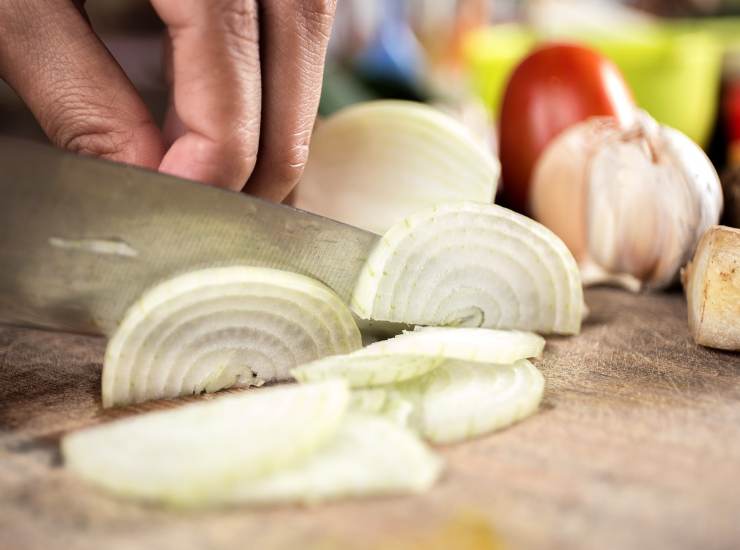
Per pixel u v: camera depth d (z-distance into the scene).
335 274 0.28
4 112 0.52
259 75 0.26
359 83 0.52
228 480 0.19
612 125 0.36
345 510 0.19
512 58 0.55
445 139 0.36
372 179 0.37
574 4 0.67
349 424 0.21
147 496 0.19
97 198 0.26
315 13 0.26
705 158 0.33
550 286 0.29
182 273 0.27
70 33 0.27
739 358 0.27
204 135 0.26
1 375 0.26
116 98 0.27
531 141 0.41
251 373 0.26
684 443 0.22
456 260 0.28
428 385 0.24
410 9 0.70
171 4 0.24
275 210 0.27
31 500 0.19
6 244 0.25
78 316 0.27
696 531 0.18
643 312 0.32
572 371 0.26
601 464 0.21
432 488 0.20
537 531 0.18
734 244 0.27
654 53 0.51
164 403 0.25
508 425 0.23
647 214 0.33
